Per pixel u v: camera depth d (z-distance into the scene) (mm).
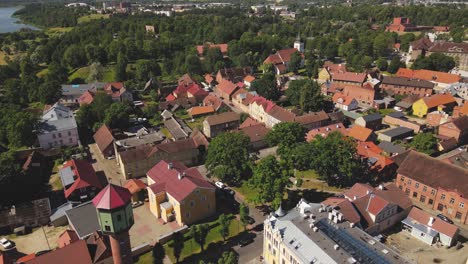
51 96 183625
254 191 103875
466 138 134250
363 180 109312
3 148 132625
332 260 63312
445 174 95562
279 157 125312
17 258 79812
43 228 90562
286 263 71312
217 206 98875
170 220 92188
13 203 99500
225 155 103375
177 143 121125
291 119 144500
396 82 187500
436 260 77938
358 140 129125
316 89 163250
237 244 84062
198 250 82438
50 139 133875
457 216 91125
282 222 75625
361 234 71438
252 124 142750
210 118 147000
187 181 91500
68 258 69938
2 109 144875
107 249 73562
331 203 86000
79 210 89500
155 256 79562
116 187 64875
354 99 168875
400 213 88625
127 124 149125
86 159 126812
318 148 103938
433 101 160875
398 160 111875
